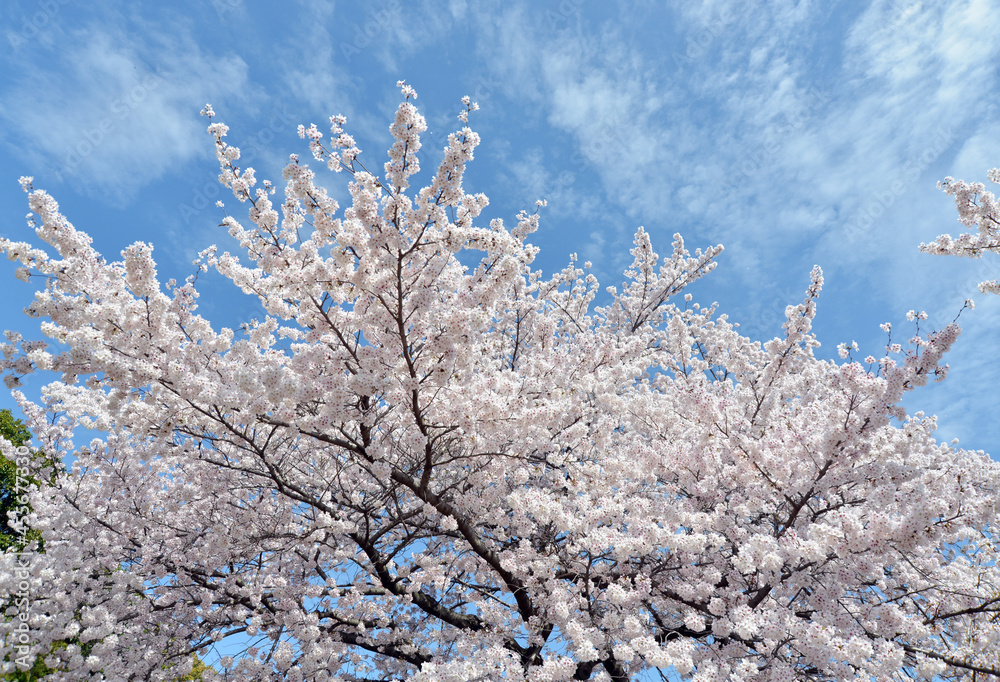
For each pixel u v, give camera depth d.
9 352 4.54
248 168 5.10
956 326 4.55
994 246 5.66
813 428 5.66
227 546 6.91
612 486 6.40
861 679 4.36
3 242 4.32
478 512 7.16
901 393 4.73
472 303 4.86
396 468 6.02
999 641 4.98
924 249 6.02
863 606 5.07
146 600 7.33
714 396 5.83
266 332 6.08
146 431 5.04
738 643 5.53
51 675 6.15
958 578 5.69
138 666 6.77
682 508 5.87
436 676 4.07
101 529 7.70
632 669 6.75
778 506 6.28
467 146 4.34
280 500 7.58
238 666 6.33
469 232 4.64
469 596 7.36
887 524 4.27
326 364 5.25
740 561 4.57
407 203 4.51
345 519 6.98
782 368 7.20
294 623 6.69
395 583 7.83
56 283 4.57
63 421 8.70
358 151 4.70
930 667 4.61
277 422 5.14
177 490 7.50
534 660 6.32
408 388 5.18
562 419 6.13
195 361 5.20
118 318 4.57
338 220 4.84
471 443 6.16
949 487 4.67
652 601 6.38
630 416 7.38
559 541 7.55
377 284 4.75
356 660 7.52
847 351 7.61
